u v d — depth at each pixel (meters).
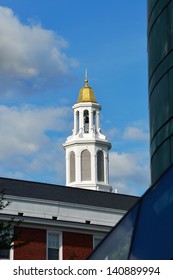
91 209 71.75
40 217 66.25
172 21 35.47
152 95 38.06
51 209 69.38
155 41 38.00
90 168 146.62
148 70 40.00
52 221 65.00
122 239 19.38
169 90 35.00
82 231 66.81
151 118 38.22
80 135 149.00
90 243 66.75
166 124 34.88
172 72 34.88
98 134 150.12
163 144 35.03
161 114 35.88
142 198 19.64
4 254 61.72
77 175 146.62
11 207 66.81
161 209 18.06
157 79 37.06
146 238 18.05
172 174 18.27
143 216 18.92
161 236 17.41
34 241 63.56
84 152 147.88
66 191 75.06
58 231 65.44
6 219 62.78
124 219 20.16
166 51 35.91
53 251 64.69
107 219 72.19
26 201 68.12
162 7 37.00
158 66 37.00
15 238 34.66
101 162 147.75
